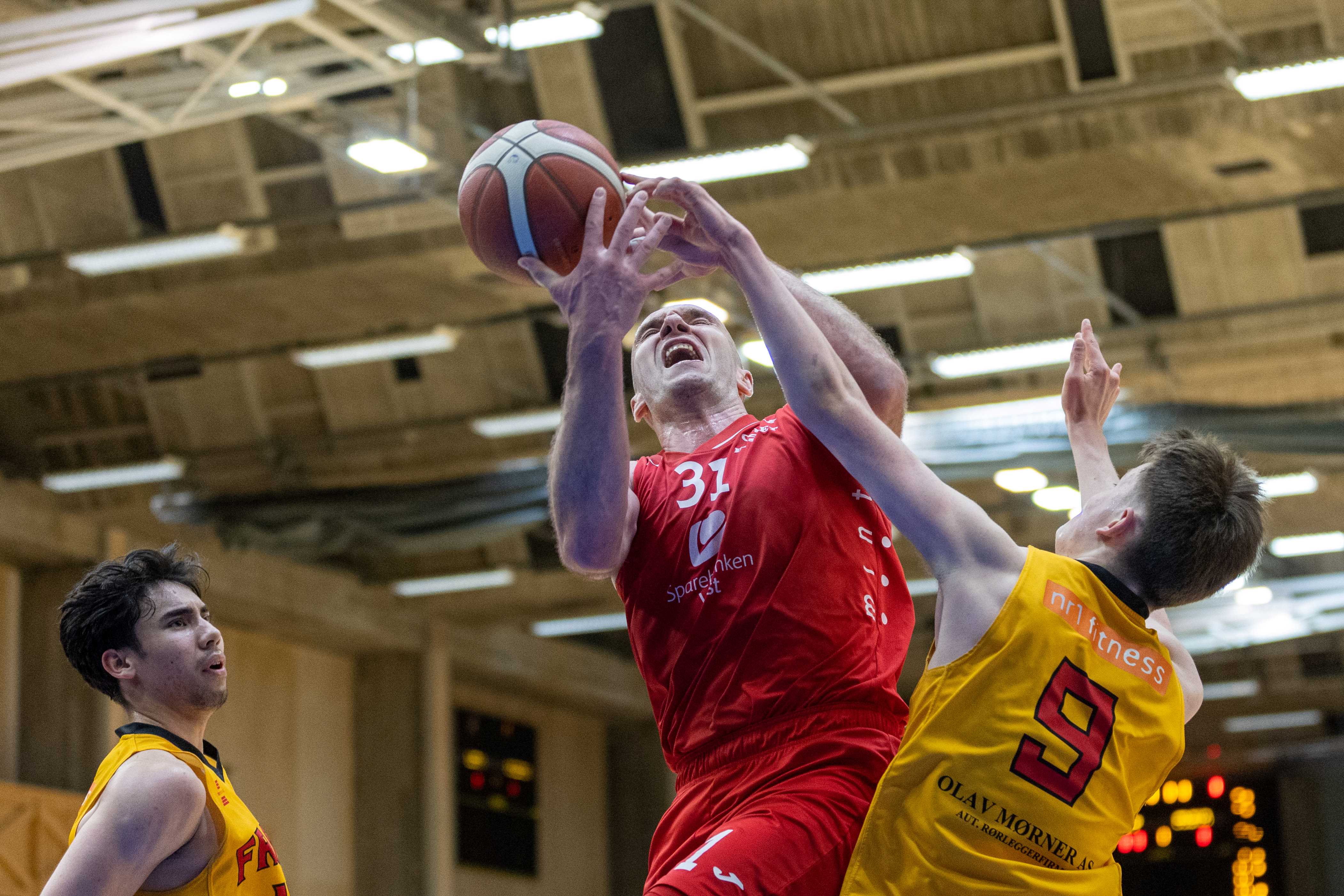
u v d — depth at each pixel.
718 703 3.26
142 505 19.52
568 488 3.20
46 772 19.86
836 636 3.26
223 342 16.33
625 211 3.23
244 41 10.32
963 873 2.83
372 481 19.06
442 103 12.72
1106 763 2.90
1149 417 16.06
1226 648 26.31
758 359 16.39
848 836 3.06
